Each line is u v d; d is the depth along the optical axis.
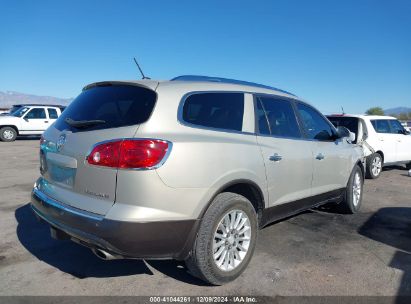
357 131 9.01
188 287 3.29
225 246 3.31
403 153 10.04
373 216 5.65
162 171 2.82
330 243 4.43
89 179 2.95
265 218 3.90
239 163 3.36
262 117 3.92
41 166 3.70
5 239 4.32
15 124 18.56
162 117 2.98
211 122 3.34
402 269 3.73
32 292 3.15
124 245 2.76
